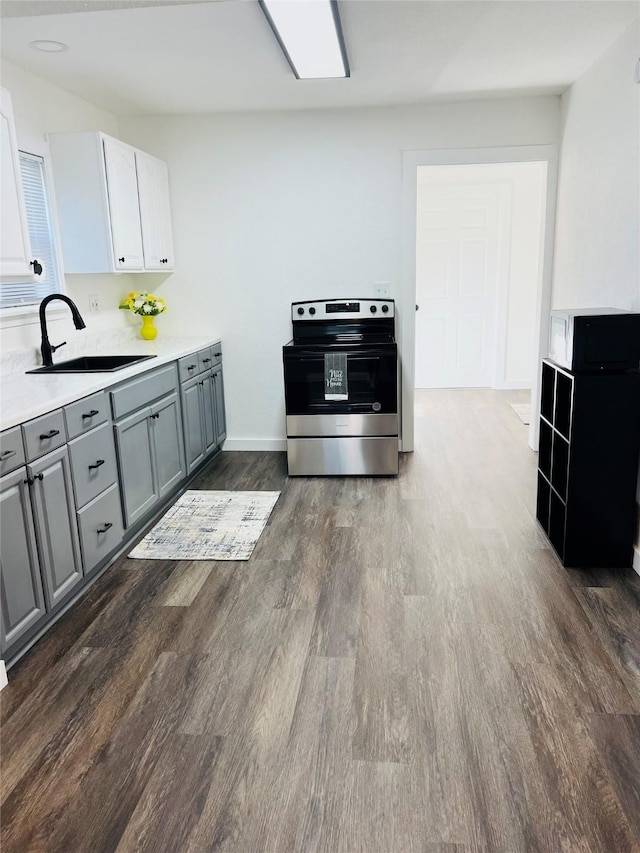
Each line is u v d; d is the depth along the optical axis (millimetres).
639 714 1922
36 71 3367
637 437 2725
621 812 1576
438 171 6297
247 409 4867
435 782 1683
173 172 4508
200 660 2250
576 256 3846
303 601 2641
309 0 2426
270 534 3338
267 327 4699
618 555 2850
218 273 4645
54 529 2414
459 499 3781
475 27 2887
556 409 3010
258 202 4508
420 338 7086
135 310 4324
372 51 3178
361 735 1862
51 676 2172
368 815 1589
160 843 1528
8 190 2684
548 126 4211
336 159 4395
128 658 2270
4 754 1825
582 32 2986
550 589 2686
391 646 2303
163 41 2955
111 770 1756
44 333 3203
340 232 4492
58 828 1576
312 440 4223
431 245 6875
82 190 3537
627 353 2705
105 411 2844
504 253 6734
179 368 3799
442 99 4145
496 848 1486
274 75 3521
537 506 3414
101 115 4219
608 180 3232
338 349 4109
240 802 1640
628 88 2934
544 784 1668
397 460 4211
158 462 3477
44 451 2336
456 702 1994
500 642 2309
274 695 2053
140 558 3078
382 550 3111
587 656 2211
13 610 2164
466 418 5746
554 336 3096
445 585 2742
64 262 3637
